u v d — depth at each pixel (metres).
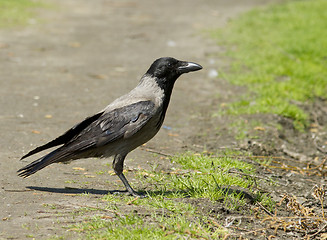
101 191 9.12
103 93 16.30
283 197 9.23
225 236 7.43
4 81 17.08
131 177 10.02
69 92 16.27
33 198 8.57
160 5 33.22
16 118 13.52
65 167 10.38
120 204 8.34
